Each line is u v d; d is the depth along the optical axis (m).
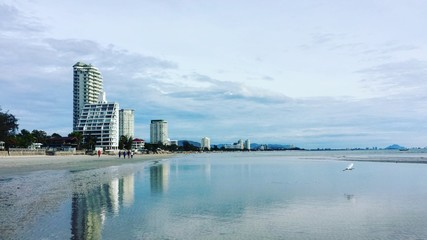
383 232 14.77
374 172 48.81
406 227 15.64
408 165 65.69
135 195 25.78
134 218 17.27
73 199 23.20
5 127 133.38
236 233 14.58
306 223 16.45
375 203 22.23
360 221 16.92
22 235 13.75
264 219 17.31
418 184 32.94
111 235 14.01
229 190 28.92
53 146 190.38
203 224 16.16
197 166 71.19
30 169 54.50
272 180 37.91
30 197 23.91
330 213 18.91
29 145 163.12
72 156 130.50
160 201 22.86
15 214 17.86
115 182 35.31
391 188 29.92
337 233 14.60
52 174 44.81
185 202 22.52
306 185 32.62
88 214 18.12
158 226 15.64
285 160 105.69
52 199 23.08
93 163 79.75
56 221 16.30
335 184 33.34
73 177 40.66
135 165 74.56
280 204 21.83
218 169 60.12
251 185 32.88
